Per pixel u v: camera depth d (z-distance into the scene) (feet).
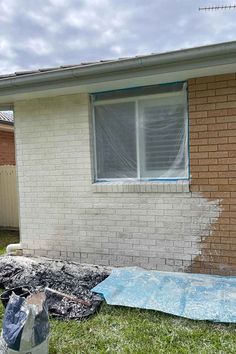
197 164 14.85
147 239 16.08
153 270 15.84
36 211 18.58
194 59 12.29
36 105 17.94
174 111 15.33
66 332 10.80
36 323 8.46
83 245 17.53
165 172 15.78
